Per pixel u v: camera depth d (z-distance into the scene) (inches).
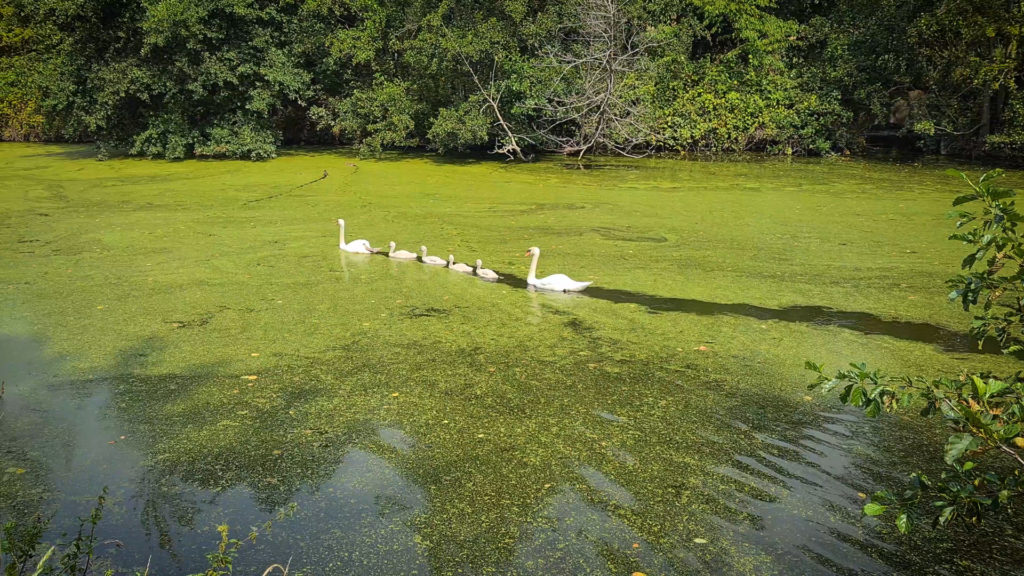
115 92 740.0
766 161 823.1
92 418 231.1
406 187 634.8
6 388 251.3
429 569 162.7
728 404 242.1
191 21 711.1
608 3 738.2
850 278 383.6
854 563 163.2
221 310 332.8
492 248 447.5
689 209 553.6
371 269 400.5
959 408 117.0
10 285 364.8
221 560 143.9
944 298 350.9
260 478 198.4
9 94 1024.9
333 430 224.1
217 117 804.0
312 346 291.4
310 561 165.2
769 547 168.9
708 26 948.6
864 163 804.6
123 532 174.4
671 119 862.5
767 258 422.6
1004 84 772.6
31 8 808.3
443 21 794.2
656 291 364.5
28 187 633.6
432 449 213.0
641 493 190.9
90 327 309.6
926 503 185.5
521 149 839.7
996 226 127.7
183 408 238.5
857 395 127.2
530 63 765.3
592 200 585.6
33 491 190.7
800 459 207.3
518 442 216.8
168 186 637.9
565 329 313.1
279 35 799.7
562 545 170.4
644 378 262.8
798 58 917.8
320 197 592.7
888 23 832.3
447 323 319.3
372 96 798.5
